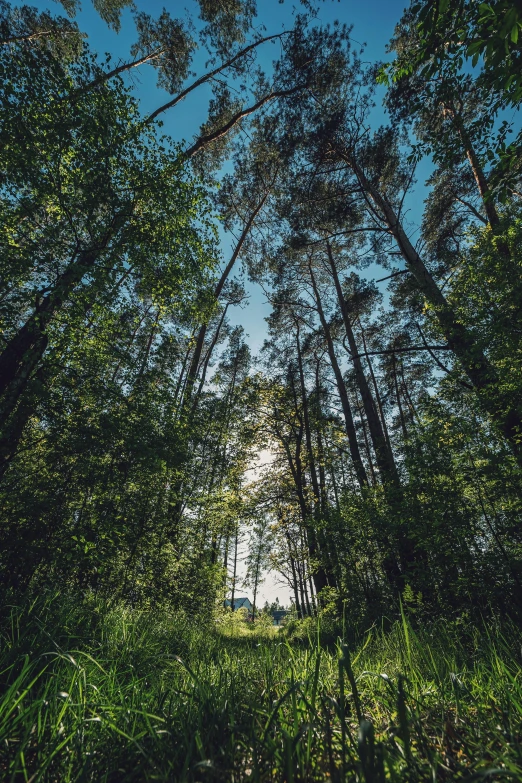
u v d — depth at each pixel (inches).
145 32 567.5
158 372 255.3
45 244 224.7
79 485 211.3
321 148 528.4
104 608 177.3
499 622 159.5
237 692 79.0
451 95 192.2
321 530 370.3
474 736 55.5
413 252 468.8
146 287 298.2
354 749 49.1
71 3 576.7
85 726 60.0
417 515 239.5
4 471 211.2
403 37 503.8
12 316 219.3
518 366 239.6
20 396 209.6
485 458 213.3
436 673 85.5
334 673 88.4
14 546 172.9
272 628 637.9
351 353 608.7
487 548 207.6
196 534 382.0
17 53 249.8
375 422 498.3
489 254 274.8
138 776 49.3
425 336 355.9
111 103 273.9
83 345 244.8
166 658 124.5
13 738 56.2
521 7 94.6
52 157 247.1
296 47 523.5
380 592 304.0
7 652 88.0
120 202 261.0
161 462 240.2
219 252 352.2
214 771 45.1
